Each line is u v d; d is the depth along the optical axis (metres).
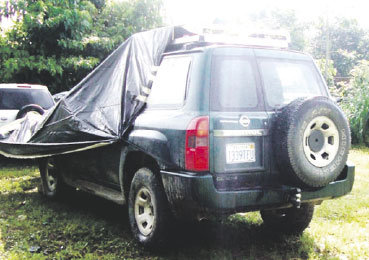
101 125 5.20
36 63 12.38
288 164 3.96
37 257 4.43
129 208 4.83
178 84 4.36
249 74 4.29
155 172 4.51
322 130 4.11
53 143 5.86
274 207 4.11
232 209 3.88
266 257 4.47
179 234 5.12
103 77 5.52
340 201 6.52
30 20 12.49
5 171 9.12
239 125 4.00
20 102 9.52
